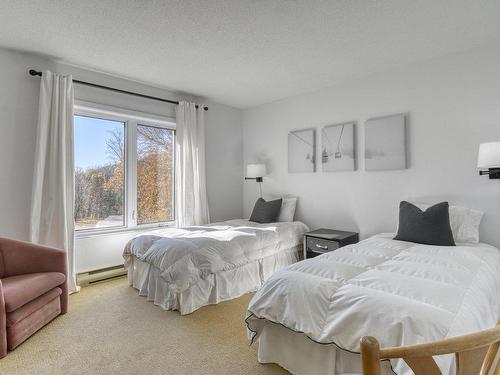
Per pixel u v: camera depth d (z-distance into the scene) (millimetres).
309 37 2646
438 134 3049
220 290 2871
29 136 2984
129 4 2150
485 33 2576
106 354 1986
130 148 3814
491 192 2744
